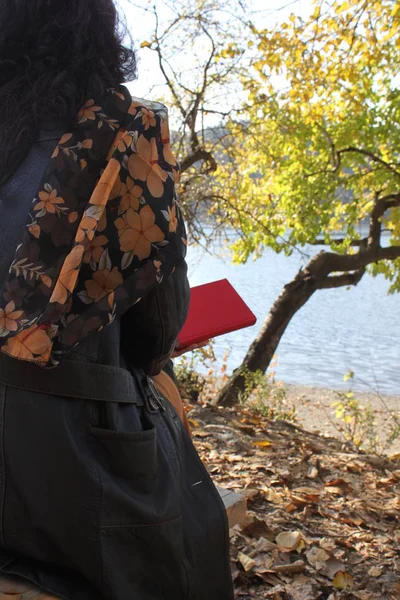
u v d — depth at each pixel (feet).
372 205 44.68
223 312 6.01
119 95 4.19
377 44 29.14
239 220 35.35
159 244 4.03
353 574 8.95
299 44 27.71
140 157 4.04
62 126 4.09
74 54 4.17
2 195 4.06
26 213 3.96
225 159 33.53
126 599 4.00
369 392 57.57
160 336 4.41
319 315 127.03
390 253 39.65
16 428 3.98
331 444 16.12
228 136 32.40
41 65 4.15
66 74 4.11
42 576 4.08
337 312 131.23
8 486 4.04
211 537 4.63
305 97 31.07
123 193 3.98
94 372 4.10
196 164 29.89
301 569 8.63
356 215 43.24
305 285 37.58
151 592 4.16
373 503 11.52
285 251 41.01
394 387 65.26
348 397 23.15
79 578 4.16
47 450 3.94
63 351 3.77
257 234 41.19
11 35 4.16
